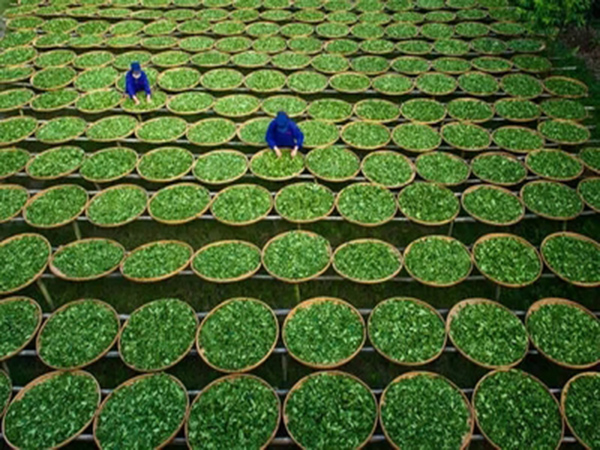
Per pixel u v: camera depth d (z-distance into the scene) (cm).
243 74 1538
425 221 1016
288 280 906
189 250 982
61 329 854
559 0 1458
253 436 715
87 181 1186
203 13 1862
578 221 1066
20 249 988
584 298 935
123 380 837
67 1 1986
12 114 1402
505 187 1125
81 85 1453
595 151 1173
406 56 1564
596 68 1509
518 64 1498
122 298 962
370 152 1234
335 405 748
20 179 1200
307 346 821
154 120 1311
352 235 1062
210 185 1149
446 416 729
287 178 1120
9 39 1711
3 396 772
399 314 859
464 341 819
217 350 820
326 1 1936
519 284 891
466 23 1734
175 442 726
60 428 729
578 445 722
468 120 1291
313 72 1477
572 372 820
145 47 1633
